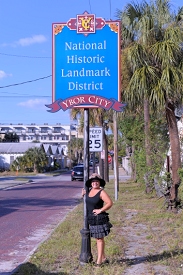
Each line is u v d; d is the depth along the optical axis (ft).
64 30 27.73
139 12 51.90
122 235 36.81
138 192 80.74
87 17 27.55
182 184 47.47
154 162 62.03
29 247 34.86
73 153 338.34
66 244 33.37
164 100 47.57
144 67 47.32
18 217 52.60
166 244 32.71
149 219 45.60
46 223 47.80
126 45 54.80
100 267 25.89
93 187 25.89
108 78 27.45
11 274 25.41
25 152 215.72
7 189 105.40
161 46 46.83
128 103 51.08
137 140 69.46
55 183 129.90
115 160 70.95
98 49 27.53
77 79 27.61
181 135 60.13
